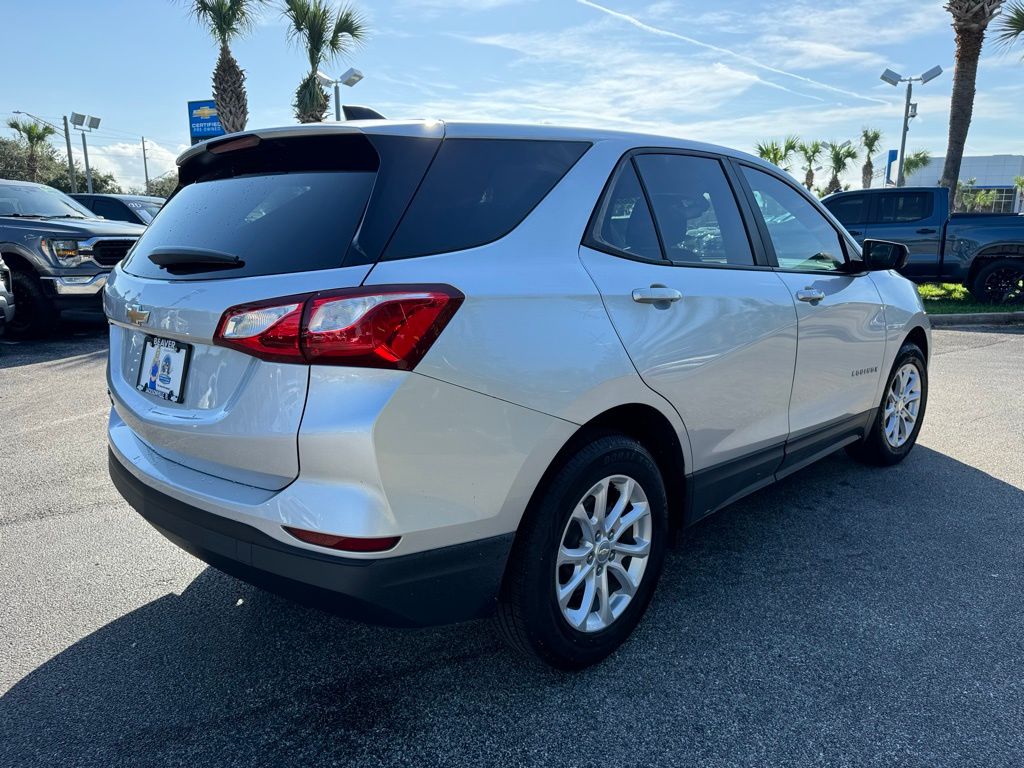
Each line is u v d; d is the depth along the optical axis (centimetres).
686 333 261
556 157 246
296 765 206
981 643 262
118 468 254
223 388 206
